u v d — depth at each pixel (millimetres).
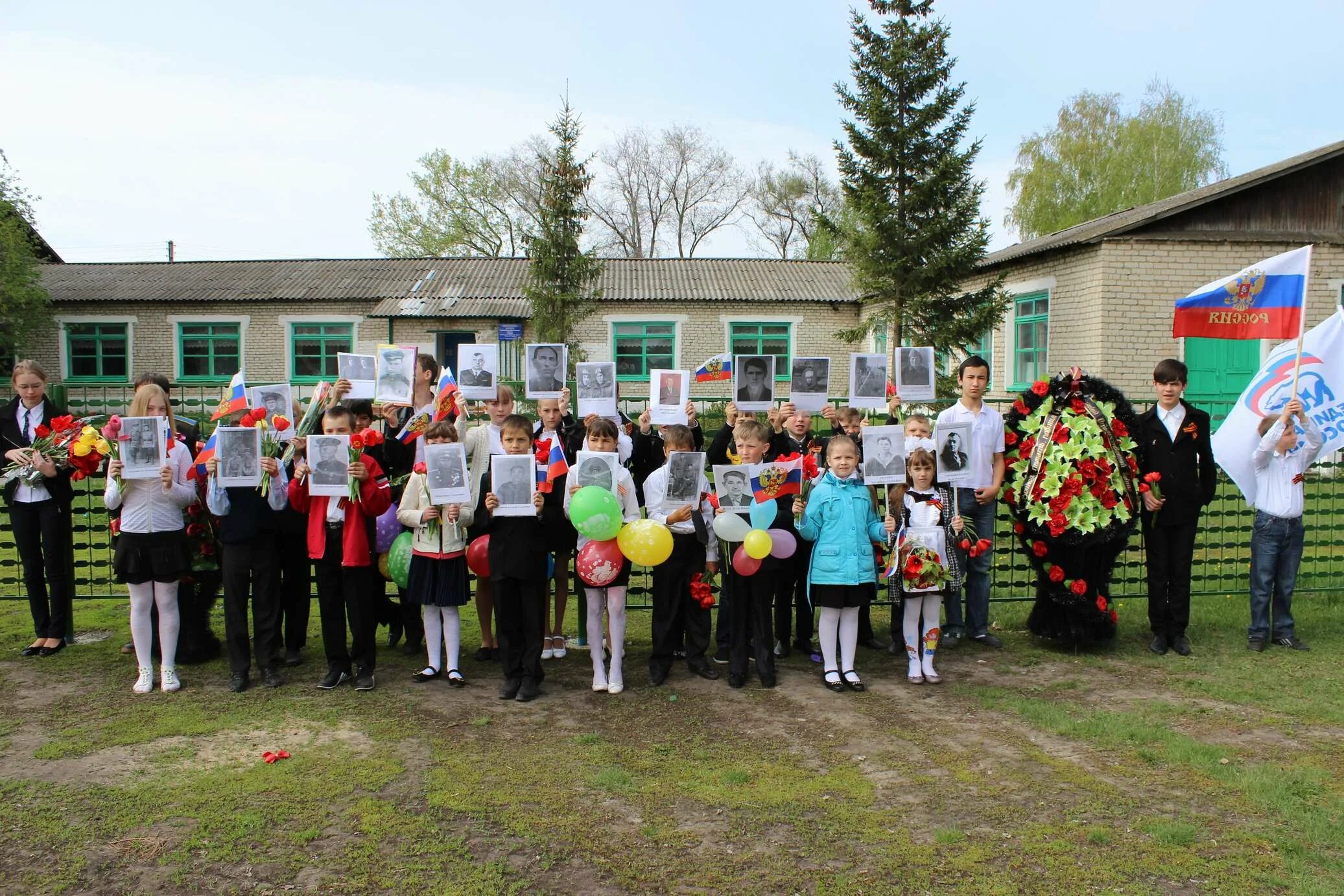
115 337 24188
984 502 6453
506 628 5434
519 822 3775
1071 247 16016
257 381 24094
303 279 25156
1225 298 6484
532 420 6988
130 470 5273
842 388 24219
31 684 5602
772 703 5328
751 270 26453
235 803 3922
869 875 3377
